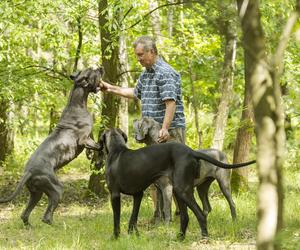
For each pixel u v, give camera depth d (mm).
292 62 13695
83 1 14195
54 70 14719
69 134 11008
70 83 14820
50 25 13438
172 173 8305
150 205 12102
